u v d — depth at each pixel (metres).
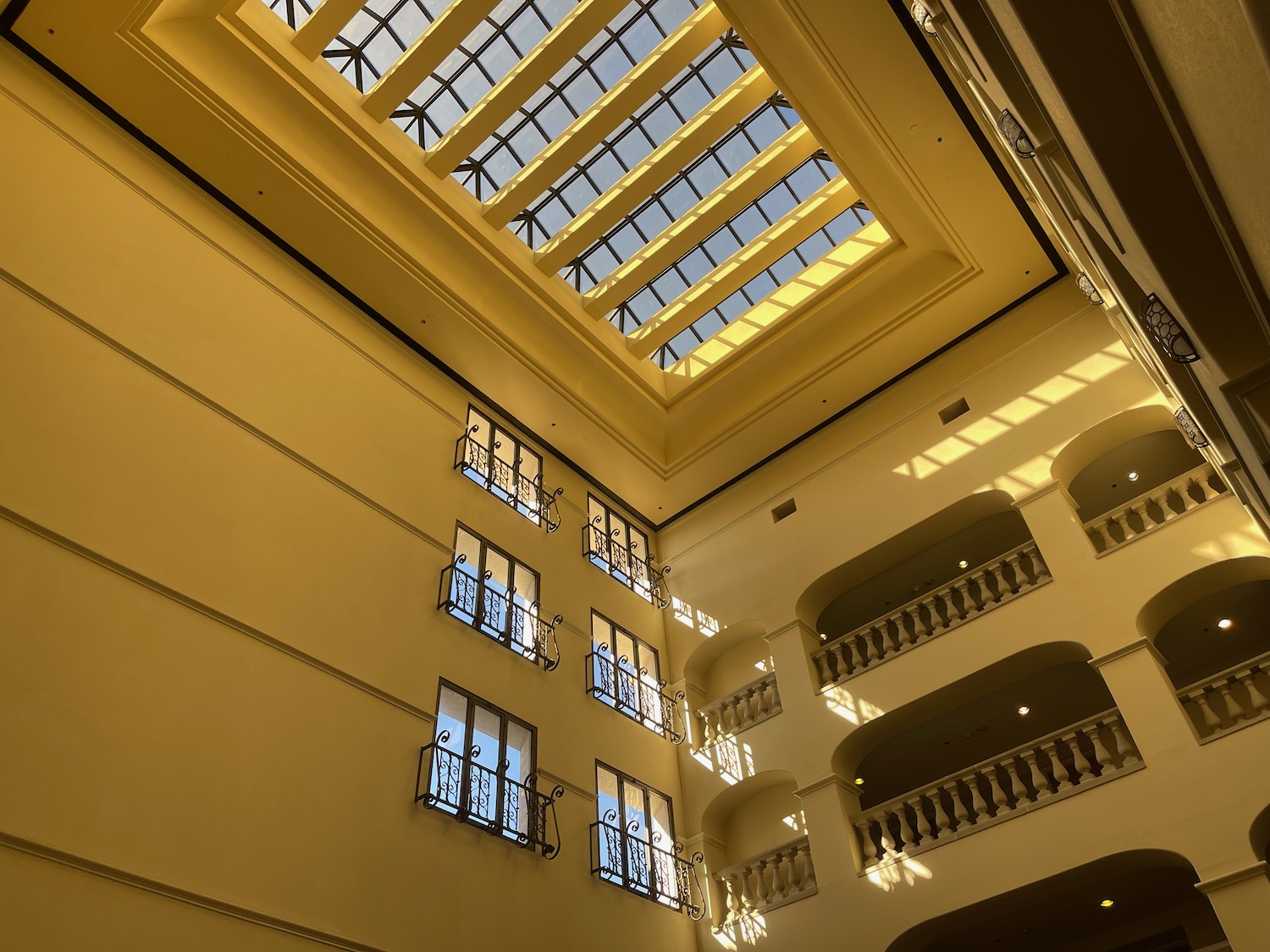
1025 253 14.75
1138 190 4.44
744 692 15.20
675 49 13.25
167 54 11.72
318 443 12.20
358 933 9.30
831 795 13.23
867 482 15.81
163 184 12.28
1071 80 4.18
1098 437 13.76
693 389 17.05
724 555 16.97
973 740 15.62
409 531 12.71
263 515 10.93
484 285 14.98
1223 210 4.01
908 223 14.77
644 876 13.19
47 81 11.50
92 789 8.05
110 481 9.60
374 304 14.24
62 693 8.23
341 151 13.40
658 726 15.27
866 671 13.92
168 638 9.29
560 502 16.20
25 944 7.13
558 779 12.70
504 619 13.43
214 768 8.99
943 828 12.13
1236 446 6.88
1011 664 12.65
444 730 11.48
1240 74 3.02
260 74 12.60
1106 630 12.02
